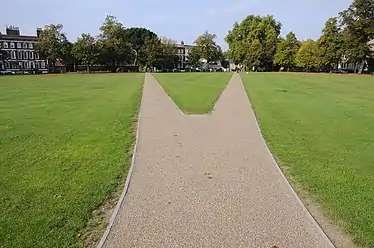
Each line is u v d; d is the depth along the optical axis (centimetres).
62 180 696
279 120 1380
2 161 828
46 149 938
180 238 470
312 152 917
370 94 2544
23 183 680
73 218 529
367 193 634
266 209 560
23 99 2150
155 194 621
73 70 8706
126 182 682
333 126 1267
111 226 504
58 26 8119
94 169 765
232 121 1345
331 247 452
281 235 479
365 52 6525
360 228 503
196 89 2811
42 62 10844
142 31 10556
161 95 2314
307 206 579
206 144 981
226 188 650
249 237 472
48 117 1456
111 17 8644
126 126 1253
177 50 11888
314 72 7819
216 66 11494
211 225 505
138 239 468
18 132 1159
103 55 8312
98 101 2005
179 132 1141
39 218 528
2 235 478
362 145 997
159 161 820
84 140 1039
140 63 9219
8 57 10244
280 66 9106
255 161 824
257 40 8956
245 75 5947
